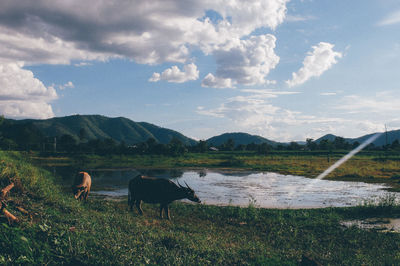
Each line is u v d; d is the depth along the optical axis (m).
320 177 27.69
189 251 5.88
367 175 28.56
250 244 7.50
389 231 9.92
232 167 40.12
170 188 10.80
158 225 9.00
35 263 3.84
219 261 5.60
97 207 10.77
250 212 12.11
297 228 10.24
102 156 56.75
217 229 9.70
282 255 6.71
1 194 5.99
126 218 8.73
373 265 6.60
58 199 8.76
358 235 9.41
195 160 51.69
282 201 15.82
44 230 4.88
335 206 14.55
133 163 44.25
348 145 134.38
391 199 13.88
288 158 61.91
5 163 10.23
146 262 4.63
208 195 17.52
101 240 5.24
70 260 4.20
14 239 4.13
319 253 7.39
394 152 81.31
